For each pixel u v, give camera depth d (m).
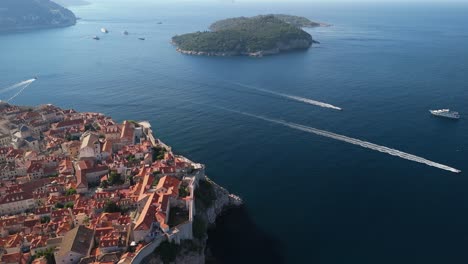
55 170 196.25
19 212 168.75
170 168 182.00
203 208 170.12
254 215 179.50
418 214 176.88
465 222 170.62
